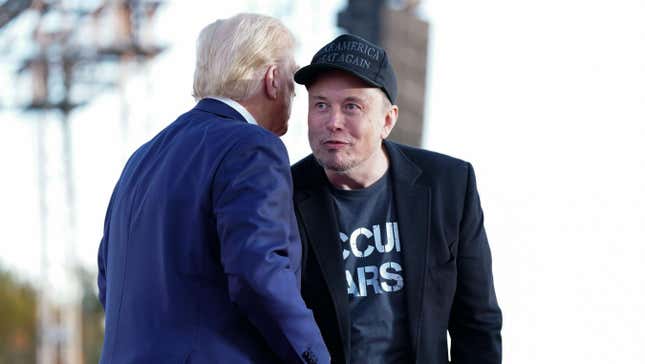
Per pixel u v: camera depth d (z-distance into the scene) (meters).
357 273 4.43
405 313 4.44
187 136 4.10
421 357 4.43
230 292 3.85
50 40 22.28
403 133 10.95
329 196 4.44
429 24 10.41
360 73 4.21
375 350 4.40
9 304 52.62
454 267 4.54
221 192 3.89
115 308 4.08
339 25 10.36
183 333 3.88
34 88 23.97
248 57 4.21
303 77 4.27
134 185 4.18
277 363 4.02
